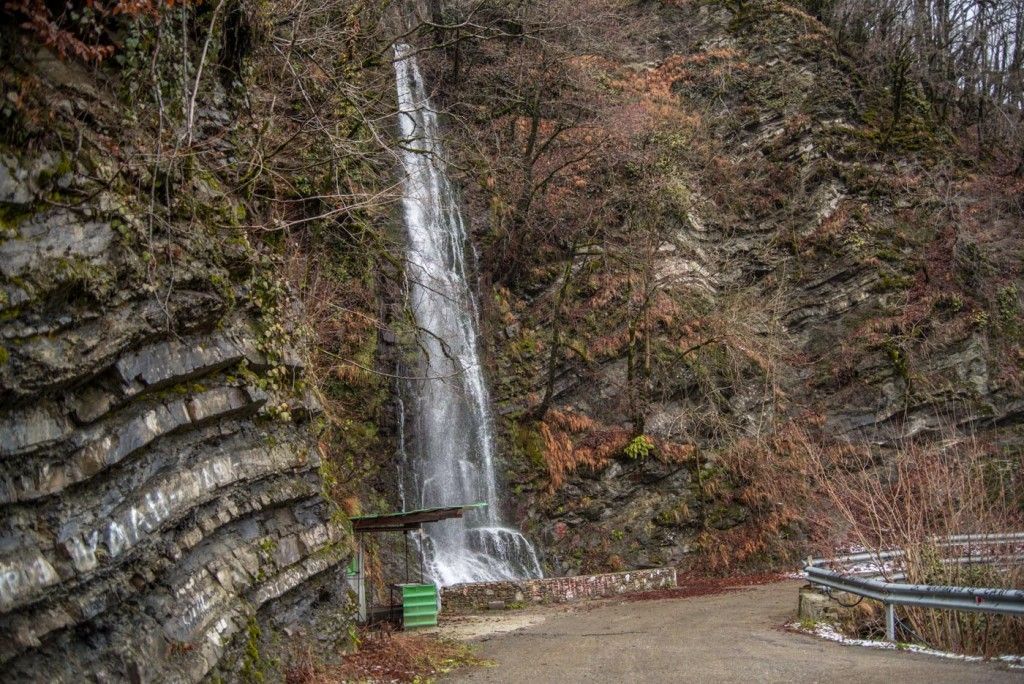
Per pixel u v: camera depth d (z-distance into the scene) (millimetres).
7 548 5629
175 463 7652
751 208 28266
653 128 27281
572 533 21766
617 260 25078
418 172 23125
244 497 8719
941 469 14250
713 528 22312
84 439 6465
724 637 11453
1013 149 30125
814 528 21469
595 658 10266
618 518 22094
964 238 26516
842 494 19438
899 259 26547
